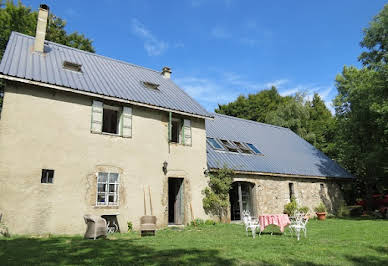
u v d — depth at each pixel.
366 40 18.69
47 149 10.09
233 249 7.28
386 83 16.48
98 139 11.32
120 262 5.86
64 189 10.15
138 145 12.33
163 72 18.23
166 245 7.87
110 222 11.16
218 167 14.63
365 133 19.59
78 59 14.01
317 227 12.64
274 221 9.93
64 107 10.78
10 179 9.23
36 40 12.60
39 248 7.18
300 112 32.47
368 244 8.08
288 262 6.00
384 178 21.73
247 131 21.12
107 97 11.53
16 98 9.88
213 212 14.10
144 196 11.99
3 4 19.72
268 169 16.72
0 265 5.48
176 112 13.52
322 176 19.48
